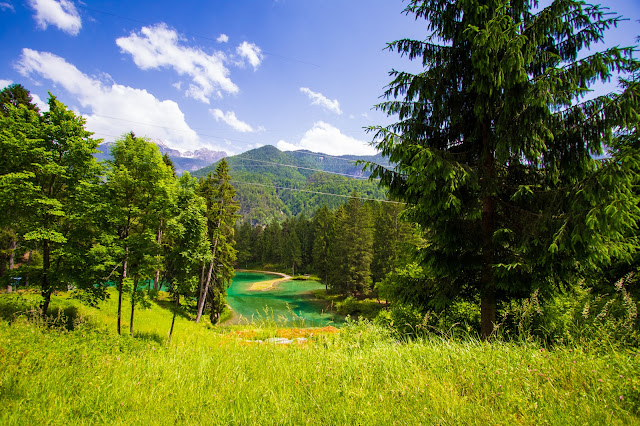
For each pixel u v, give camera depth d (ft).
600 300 20.62
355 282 137.69
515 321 21.44
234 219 93.97
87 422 9.60
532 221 20.27
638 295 22.43
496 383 10.73
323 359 15.47
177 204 51.75
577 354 12.56
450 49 23.48
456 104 23.62
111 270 48.47
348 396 10.55
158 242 54.95
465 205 22.00
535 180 23.13
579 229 16.84
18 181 41.34
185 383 13.01
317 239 204.44
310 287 191.21
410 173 21.48
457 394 10.23
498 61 19.89
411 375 11.96
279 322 28.40
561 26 19.20
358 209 151.53
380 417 8.95
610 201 15.56
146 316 71.00
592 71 18.15
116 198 51.13
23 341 20.15
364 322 28.76
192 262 51.37
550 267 19.88
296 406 10.19
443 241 23.75
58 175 45.68
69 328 44.50
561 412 8.78
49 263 46.68
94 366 15.43
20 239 45.50
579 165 19.66
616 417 8.46
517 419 8.57
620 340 13.65
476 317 28.43
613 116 17.29
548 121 19.48
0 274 82.07
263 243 317.42
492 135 22.33
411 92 24.08
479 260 23.68
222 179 92.53
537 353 13.16
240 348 19.24
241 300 145.07
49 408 10.38
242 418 9.55
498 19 18.81
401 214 25.73
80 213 46.37
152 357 17.62
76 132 47.37
